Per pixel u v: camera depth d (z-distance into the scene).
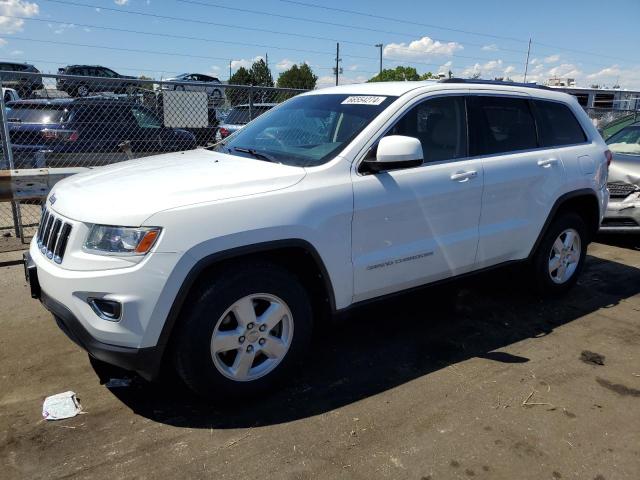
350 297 3.40
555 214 4.64
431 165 3.73
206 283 2.85
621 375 3.58
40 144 6.93
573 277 4.96
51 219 3.11
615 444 2.85
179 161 3.66
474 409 3.13
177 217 2.73
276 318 3.10
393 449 2.76
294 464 2.63
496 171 4.05
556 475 2.60
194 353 2.84
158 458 2.66
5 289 4.82
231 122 8.55
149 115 7.48
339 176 3.29
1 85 6.06
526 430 2.94
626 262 6.22
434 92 3.85
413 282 3.73
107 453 2.69
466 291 5.05
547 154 4.48
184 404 3.12
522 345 3.99
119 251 2.67
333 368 3.59
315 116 3.90
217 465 2.62
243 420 2.98
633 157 6.93
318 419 3.00
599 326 4.36
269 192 3.02
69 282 2.73
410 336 4.10
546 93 4.71
